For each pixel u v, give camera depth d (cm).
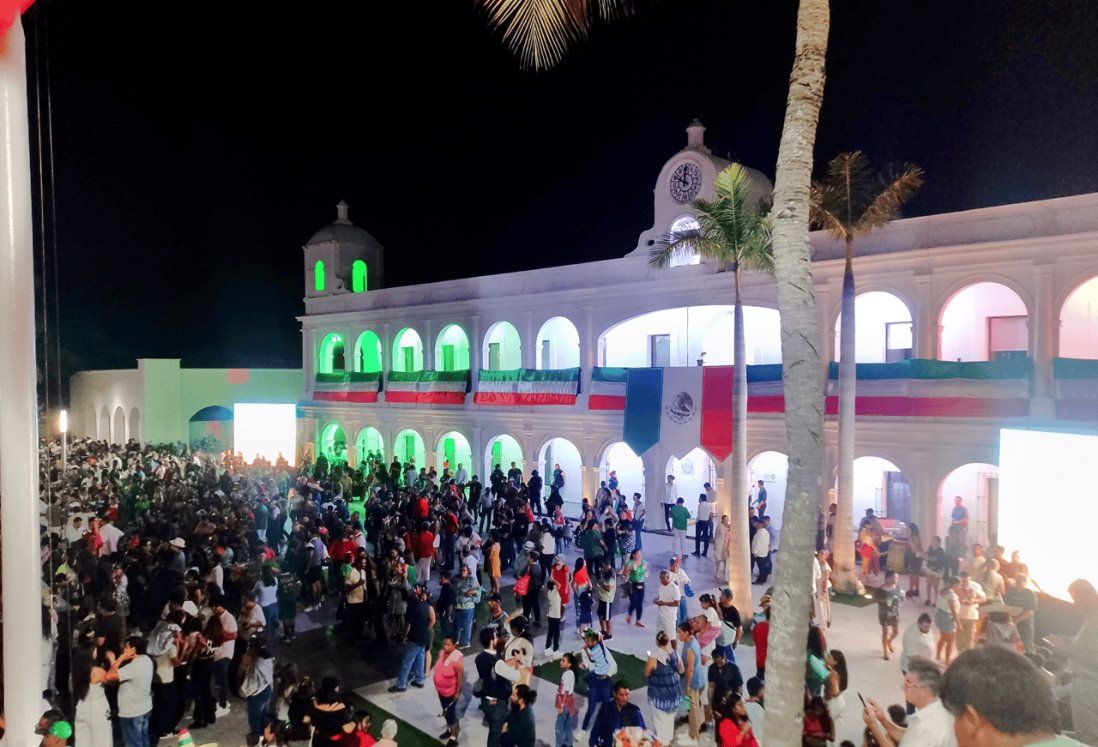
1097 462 1143
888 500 2270
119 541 1745
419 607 1281
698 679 1053
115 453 3572
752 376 2247
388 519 1902
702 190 2398
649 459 2567
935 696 530
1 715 835
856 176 1794
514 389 2888
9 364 812
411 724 1154
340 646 1488
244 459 3441
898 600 1375
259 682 1035
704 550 2183
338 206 4016
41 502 896
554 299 2808
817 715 785
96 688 931
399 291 3453
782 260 690
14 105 814
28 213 837
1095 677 677
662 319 2773
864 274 2083
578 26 855
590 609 1527
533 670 1349
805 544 663
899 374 1970
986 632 986
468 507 2547
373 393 3522
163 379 4466
